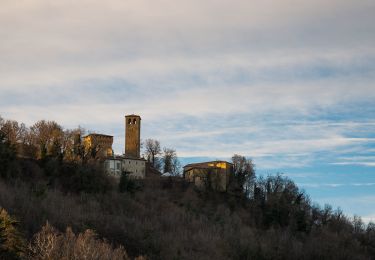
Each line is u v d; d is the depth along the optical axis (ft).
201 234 464.24
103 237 391.04
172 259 400.47
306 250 499.10
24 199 420.36
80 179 537.65
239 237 485.15
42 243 280.31
